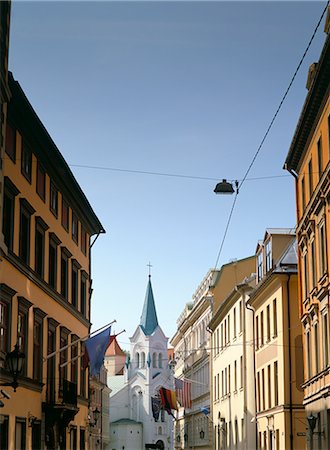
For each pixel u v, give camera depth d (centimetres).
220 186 2630
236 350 5369
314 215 3300
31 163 3175
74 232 4147
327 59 2692
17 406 2895
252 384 4972
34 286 3189
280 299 4044
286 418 3891
